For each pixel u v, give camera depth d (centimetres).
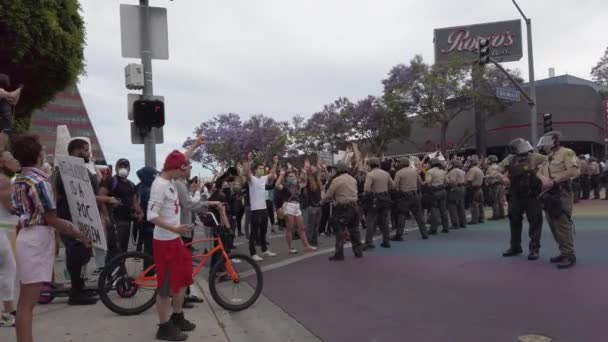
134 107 820
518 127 3856
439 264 884
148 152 838
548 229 1272
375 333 530
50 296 662
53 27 1198
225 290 654
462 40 4106
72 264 652
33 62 1207
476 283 727
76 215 564
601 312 559
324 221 1475
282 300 692
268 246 1268
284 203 1205
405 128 4175
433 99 3706
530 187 886
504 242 1125
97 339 509
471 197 1560
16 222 555
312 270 899
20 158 423
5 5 1100
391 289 718
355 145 1434
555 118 3734
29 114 1395
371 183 1114
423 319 568
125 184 860
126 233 862
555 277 740
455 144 4200
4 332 531
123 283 610
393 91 3888
